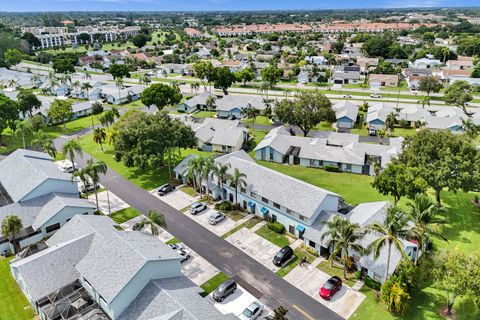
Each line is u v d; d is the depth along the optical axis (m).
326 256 55.75
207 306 40.91
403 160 69.12
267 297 47.84
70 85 169.75
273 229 62.16
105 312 43.16
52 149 85.38
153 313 39.56
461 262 41.88
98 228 52.50
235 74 176.25
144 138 76.94
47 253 47.53
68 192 68.69
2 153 96.31
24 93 124.81
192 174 71.06
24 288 47.88
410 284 47.06
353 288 49.31
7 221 54.19
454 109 125.38
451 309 45.44
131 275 41.53
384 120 114.25
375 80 179.50
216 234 61.41
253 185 66.50
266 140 96.44
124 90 156.00
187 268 53.28
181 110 136.12
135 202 71.81
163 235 60.97
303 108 98.31
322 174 85.50
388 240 45.62
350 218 58.25
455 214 67.69
